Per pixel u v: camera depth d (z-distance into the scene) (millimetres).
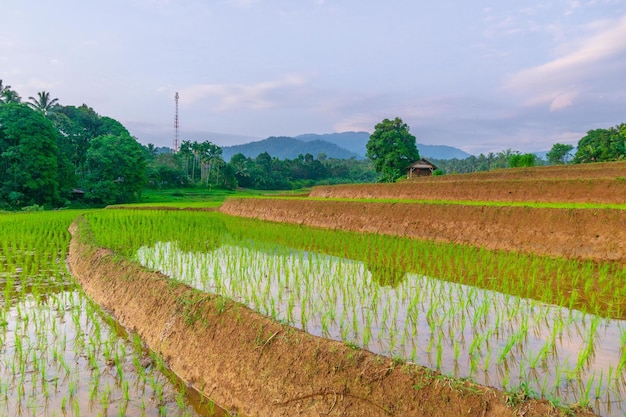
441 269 11164
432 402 4258
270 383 5309
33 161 47938
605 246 11508
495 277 10242
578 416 3787
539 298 8484
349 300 8336
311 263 11250
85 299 9805
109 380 6129
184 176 85688
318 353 5184
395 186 28375
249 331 6023
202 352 6336
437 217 16469
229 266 11188
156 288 8266
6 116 47656
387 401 4453
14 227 20484
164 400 5672
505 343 6242
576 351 5945
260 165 113812
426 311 7676
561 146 77250
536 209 13570
